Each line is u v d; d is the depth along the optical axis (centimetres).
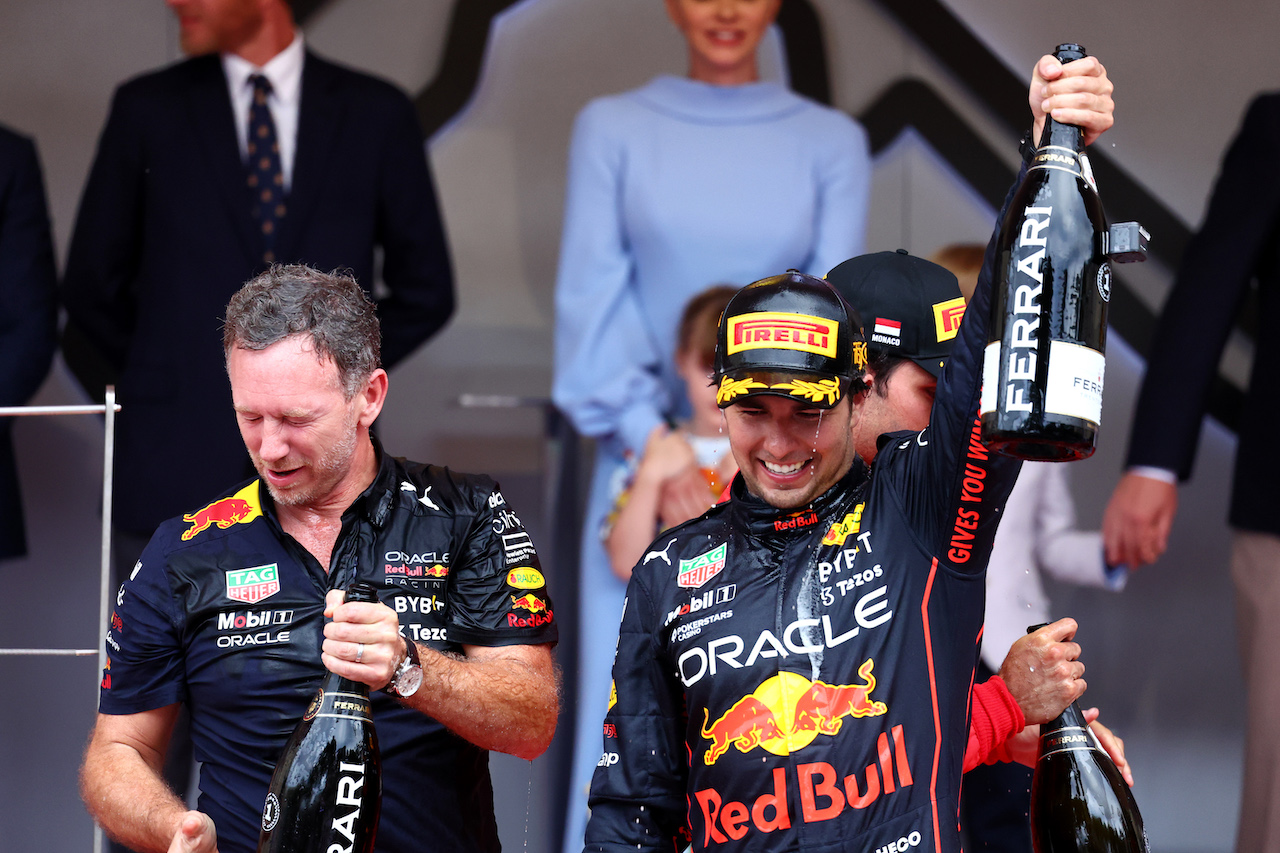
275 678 647
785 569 577
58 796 1452
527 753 661
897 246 1540
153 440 1180
